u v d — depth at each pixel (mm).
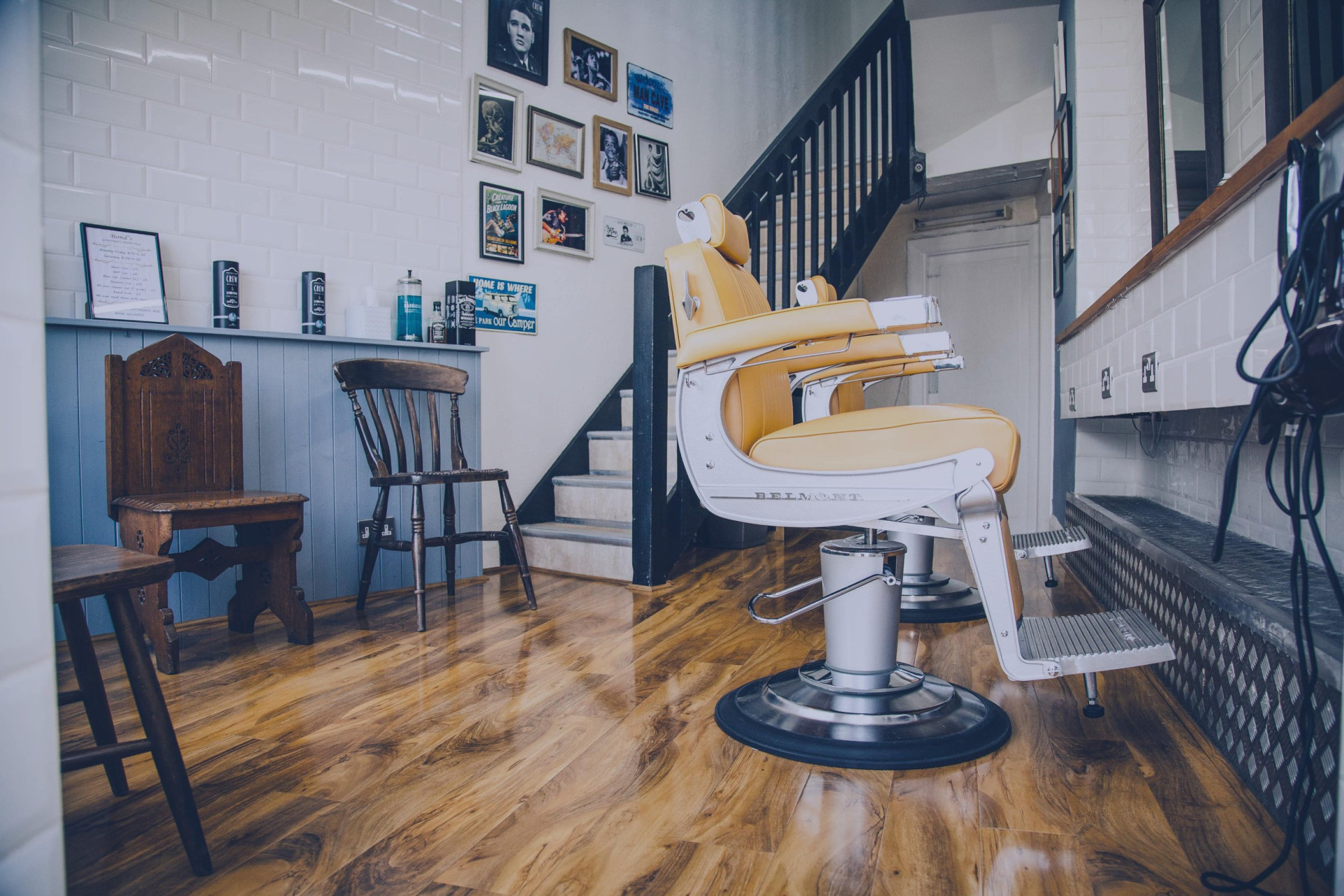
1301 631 1012
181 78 2568
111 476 2109
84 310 2363
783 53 5375
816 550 3943
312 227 2883
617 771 1351
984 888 974
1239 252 1322
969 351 5336
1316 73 1494
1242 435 918
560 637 2281
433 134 3258
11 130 583
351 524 2799
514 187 3605
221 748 1478
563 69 3854
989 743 1402
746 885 991
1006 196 5137
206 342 2465
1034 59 4496
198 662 2062
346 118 2979
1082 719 1565
